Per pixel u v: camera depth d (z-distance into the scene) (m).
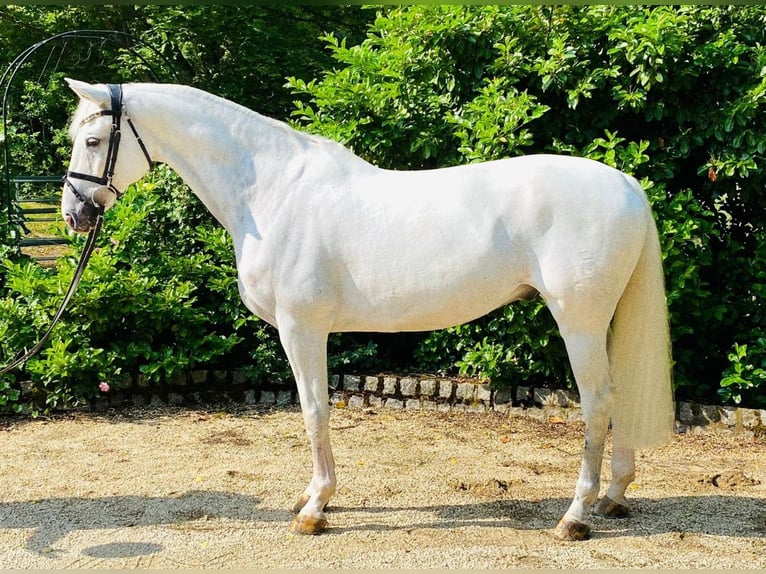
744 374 4.41
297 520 3.05
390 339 5.64
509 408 4.85
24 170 11.48
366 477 3.71
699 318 4.73
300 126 5.30
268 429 4.57
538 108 4.52
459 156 4.92
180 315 5.11
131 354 5.02
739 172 4.47
